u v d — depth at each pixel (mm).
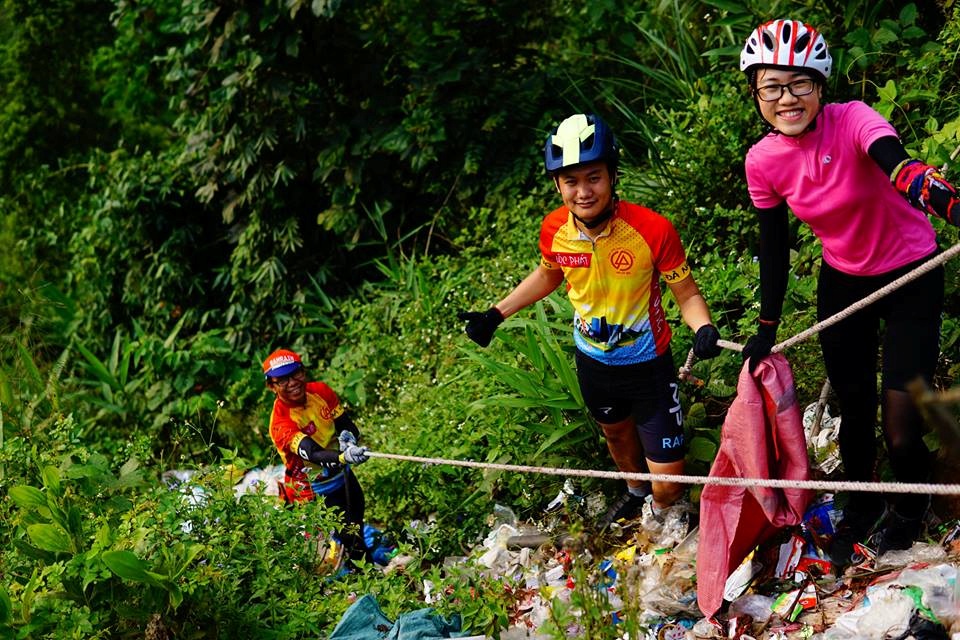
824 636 3877
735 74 6918
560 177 4332
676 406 4688
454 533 5566
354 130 8969
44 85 11773
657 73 7961
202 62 9461
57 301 10109
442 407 6199
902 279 3469
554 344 5457
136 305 9898
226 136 8992
